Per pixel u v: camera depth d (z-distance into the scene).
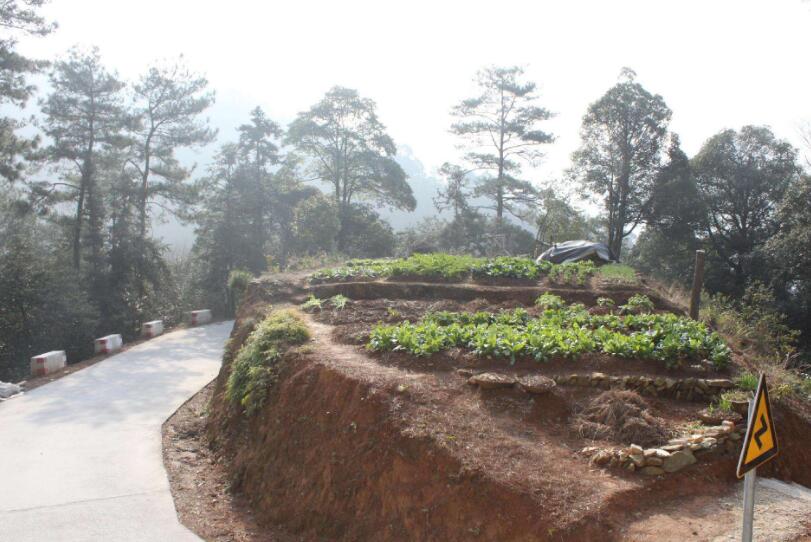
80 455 8.79
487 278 14.89
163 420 10.66
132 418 10.73
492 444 6.24
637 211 34.44
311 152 41.06
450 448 6.09
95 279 28.34
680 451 6.11
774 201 34.12
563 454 6.23
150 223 34.41
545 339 8.59
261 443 8.08
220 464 8.55
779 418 7.20
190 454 9.07
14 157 25.33
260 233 34.53
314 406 7.75
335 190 40.97
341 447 6.89
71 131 28.14
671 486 5.77
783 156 34.38
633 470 5.93
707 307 14.32
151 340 20.77
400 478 6.12
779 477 6.63
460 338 8.95
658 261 35.59
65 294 24.91
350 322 11.41
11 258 24.36
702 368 8.16
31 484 7.70
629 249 45.06
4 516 6.78
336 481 6.59
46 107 27.58
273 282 15.43
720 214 35.94
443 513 5.61
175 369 15.25
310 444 7.29
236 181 34.41
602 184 34.47
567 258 18.72
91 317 26.50
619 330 10.15
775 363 10.85
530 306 13.09
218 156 35.69
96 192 28.62
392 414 6.80
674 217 33.16
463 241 36.91
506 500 5.40
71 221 28.44
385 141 40.62
